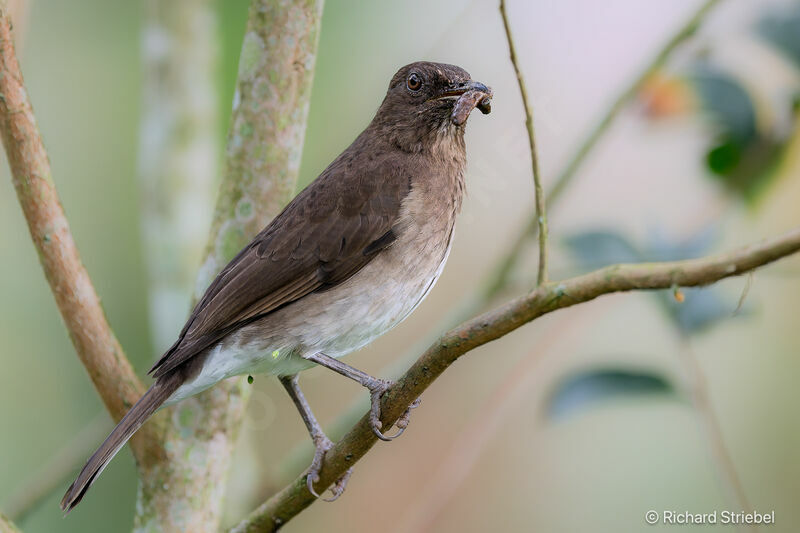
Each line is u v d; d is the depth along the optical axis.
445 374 12.63
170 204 11.27
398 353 13.20
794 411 12.78
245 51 8.42
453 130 9.68
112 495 12.76
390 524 12.29
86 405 13.84
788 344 12.88
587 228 9.21
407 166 9.41
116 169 14.52
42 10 14.43
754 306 8.88
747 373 12.90
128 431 7.94
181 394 8.34
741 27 10.12
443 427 12.51
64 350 13.88
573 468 13.11
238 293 8.70
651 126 10.24
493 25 11.86
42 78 14.45
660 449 13.11
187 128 11.38
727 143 9.62
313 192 9.22
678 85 10.02
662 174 11.84
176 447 8.29
